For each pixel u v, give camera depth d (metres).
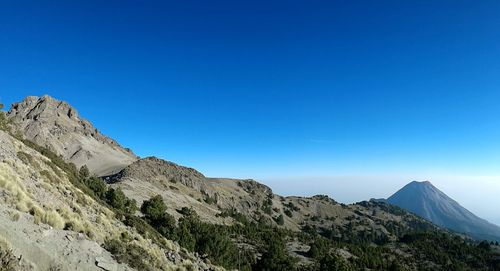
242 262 83.75
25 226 20.48
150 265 28.12
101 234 27.98
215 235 73.19
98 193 73.94
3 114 70.12
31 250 18.42
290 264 97.31
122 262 25.25
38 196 27.61
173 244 46.66
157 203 84.00
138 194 147.25
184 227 68.00
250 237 139.50
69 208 30.28
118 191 78.50
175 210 143.62
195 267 38.38
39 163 42.88
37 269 17.36
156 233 45.69
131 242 32.34
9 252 16.20
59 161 70.25
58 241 21.59
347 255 175.75
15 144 45.12
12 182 24.86
